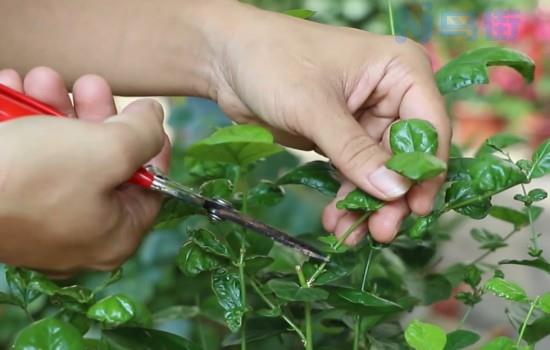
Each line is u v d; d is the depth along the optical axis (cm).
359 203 57
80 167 53
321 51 62
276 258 65
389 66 62
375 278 65
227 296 58
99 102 60
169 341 58
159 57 67
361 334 63
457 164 60
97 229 55
